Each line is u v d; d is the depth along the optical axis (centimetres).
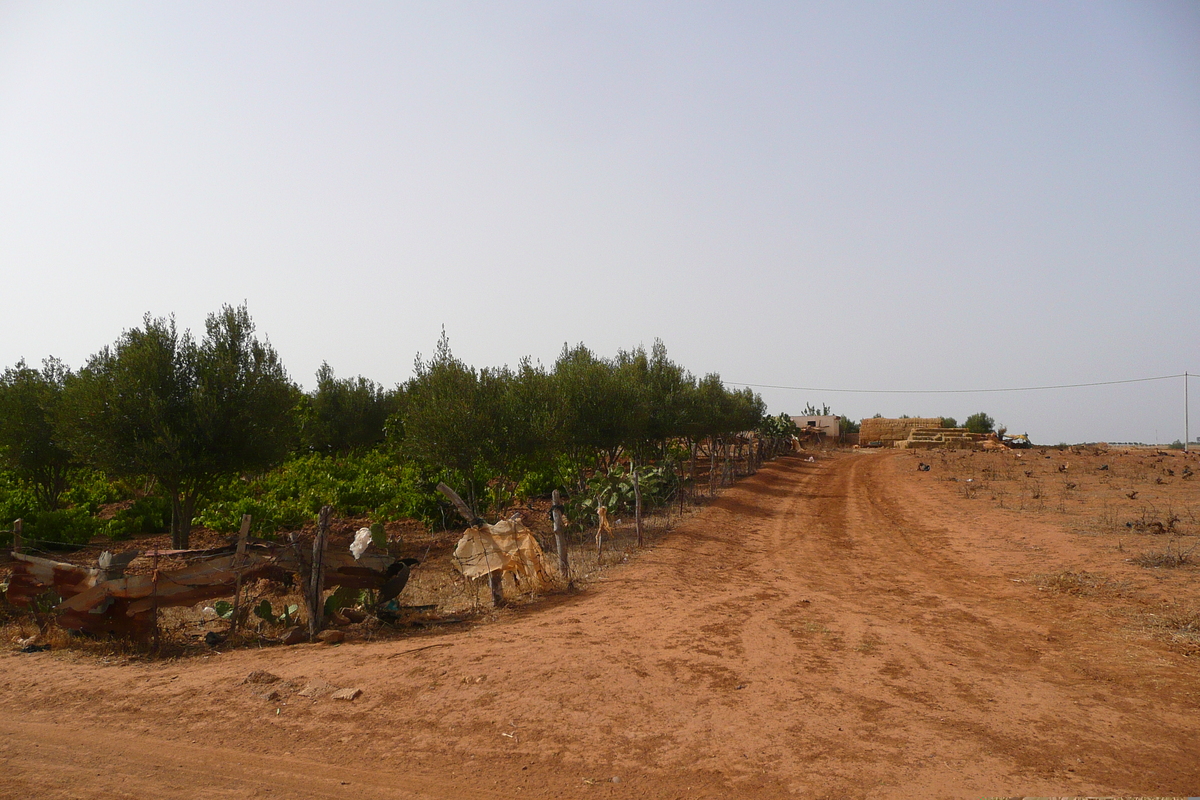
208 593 939
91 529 1814
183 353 1525
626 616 1041
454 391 1709
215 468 1507
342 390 3638
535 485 2705
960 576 1480
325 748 586
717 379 3541
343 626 1008
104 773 539
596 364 2375
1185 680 761
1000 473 3716
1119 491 2747
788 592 1279
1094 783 527
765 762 559
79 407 1416
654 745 590
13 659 852
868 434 7869
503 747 586
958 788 518
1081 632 983
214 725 632
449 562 1697
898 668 804
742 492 3039
